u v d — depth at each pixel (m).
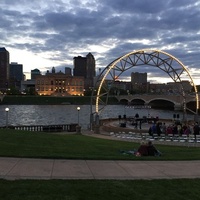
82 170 12.88
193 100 97.12
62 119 94.38
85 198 9.08
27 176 11.45
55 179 11.04
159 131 33.69
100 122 51.47
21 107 165.62
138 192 10.04
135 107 109.50
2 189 9.40
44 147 18.77
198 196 10.02
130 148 21.59
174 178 12.22
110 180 11.32
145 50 48.09
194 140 30.28
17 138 22.42
